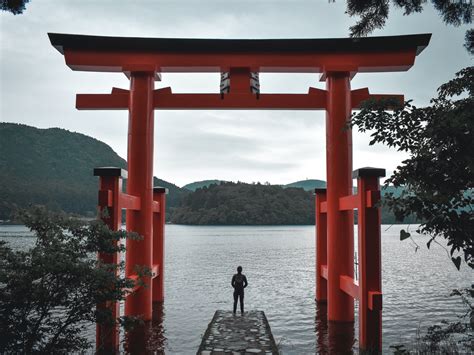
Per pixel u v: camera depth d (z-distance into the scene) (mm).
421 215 4395
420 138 4859
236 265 42281
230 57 13297
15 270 6855
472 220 4207
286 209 195000
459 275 31641
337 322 12680
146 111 13055
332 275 12789
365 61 13133
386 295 21422
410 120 4945
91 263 7496
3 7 5055
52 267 6613
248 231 158125
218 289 24625
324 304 16578
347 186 12867
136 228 12750
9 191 180250
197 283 27547
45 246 7230
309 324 13672
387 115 5055
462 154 4172
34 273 6645
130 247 12719
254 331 10984
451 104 4965
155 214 16500
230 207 196000
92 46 13031
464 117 4188
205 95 13383
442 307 17797
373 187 9820
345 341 11039
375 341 9633
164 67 13336
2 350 6562
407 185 4520
